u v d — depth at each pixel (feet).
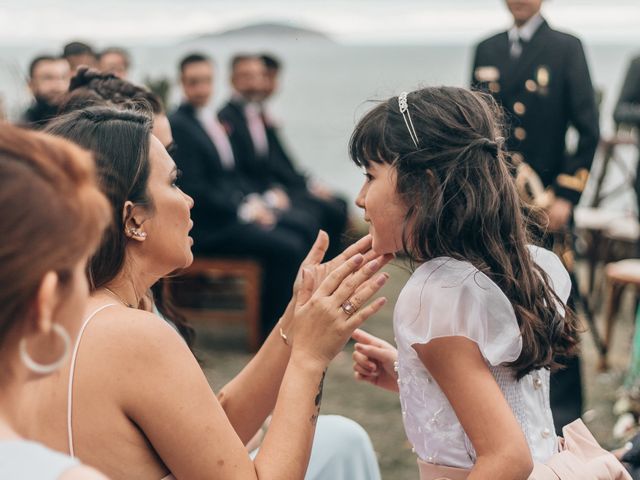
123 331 4.95
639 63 18.28
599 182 20.34
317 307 5.48
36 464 2.87
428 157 5.52
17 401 3.14
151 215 5.51
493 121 5.86
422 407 5.65
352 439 7.09
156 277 5.73
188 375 5.03
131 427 4.96
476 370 5.32
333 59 303.48
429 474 5.70
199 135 16.78
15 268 2.89
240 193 17.42
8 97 13.99
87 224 3.06
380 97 6.10
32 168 2.97
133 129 5.52
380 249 5.82
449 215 5.55
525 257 5.71
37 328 3.02
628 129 19.69
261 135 19.71
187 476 5.03
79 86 8.63
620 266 15.26
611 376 15.19
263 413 6.57
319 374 5.48
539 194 12.19
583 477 5.67
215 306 18.86
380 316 18.71
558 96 12.90
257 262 16.48
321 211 19.77
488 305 5.41
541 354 5.59
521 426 5.68
